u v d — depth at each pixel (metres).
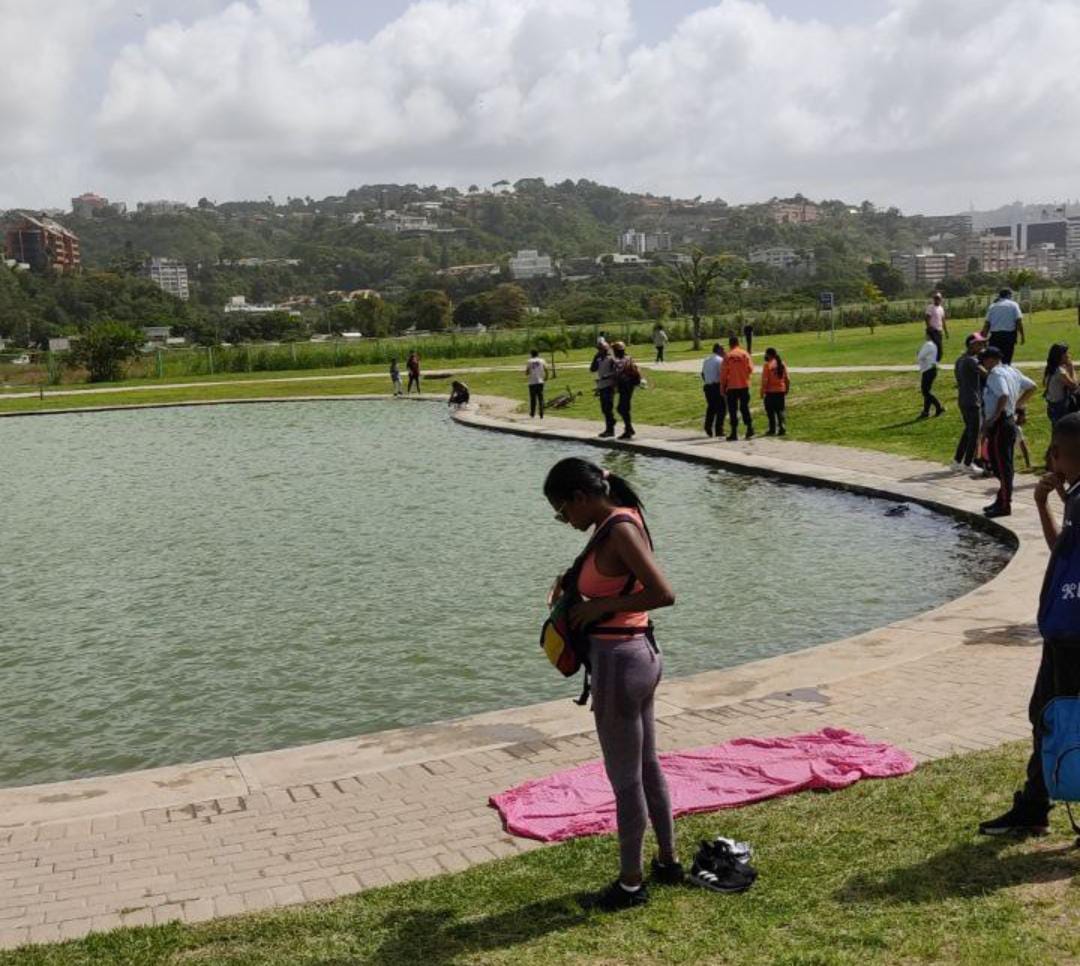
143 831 5.84
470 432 28.69
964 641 8.62
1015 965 3.84
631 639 4.43
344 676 9.42
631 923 4.35
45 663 10.22
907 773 5.85
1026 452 16.14
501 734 7.11
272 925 4.55
